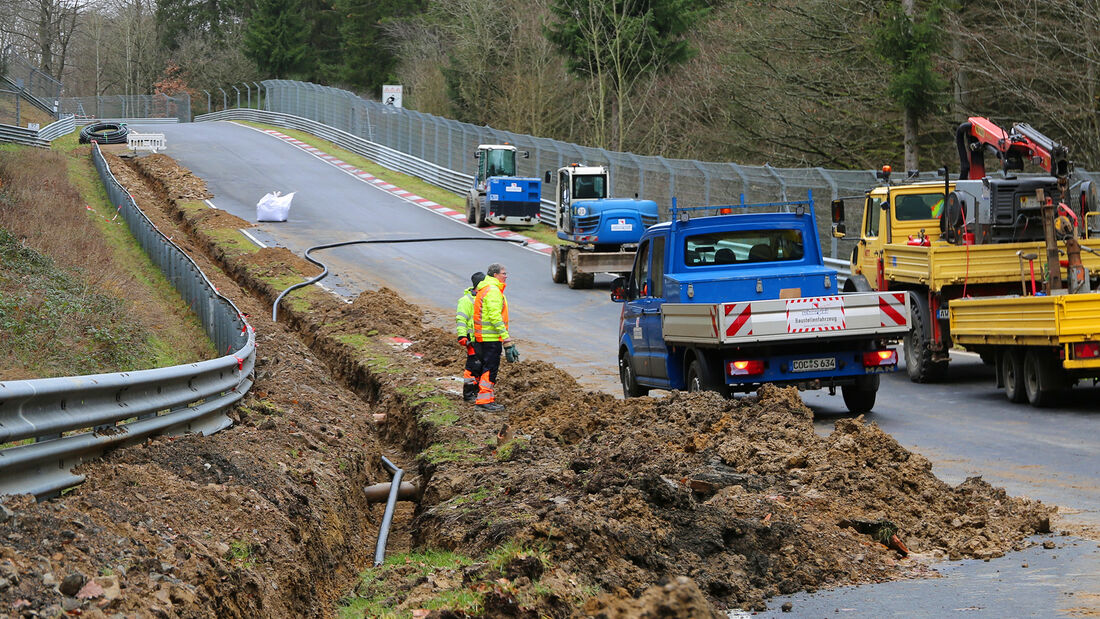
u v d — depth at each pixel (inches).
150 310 762.2
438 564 273.7
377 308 885.8
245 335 537.0
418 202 1884.8
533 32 2290.8
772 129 1690.5
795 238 573.6
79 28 3789.4
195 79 3951.8
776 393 430.6
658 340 570.3
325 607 284.4
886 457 350.6
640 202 1152.8
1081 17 1217.4
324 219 1633.9
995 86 1402.6
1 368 488.7
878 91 1535.4
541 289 1136.2
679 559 264.1
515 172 1631.4
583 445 383.2
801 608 243.4
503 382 589.9
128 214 1213.1
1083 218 644.1
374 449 494.0
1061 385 531.5
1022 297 533.6
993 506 318.0
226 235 1343.5
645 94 2069.4
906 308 508.4
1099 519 313.6
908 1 1409.9
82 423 269.6
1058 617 224.1
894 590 253.1
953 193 664.4
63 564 198.5
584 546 256.8
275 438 392.2
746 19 1697.8
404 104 2898.6
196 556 231.0
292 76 3890.3
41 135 2075.5
